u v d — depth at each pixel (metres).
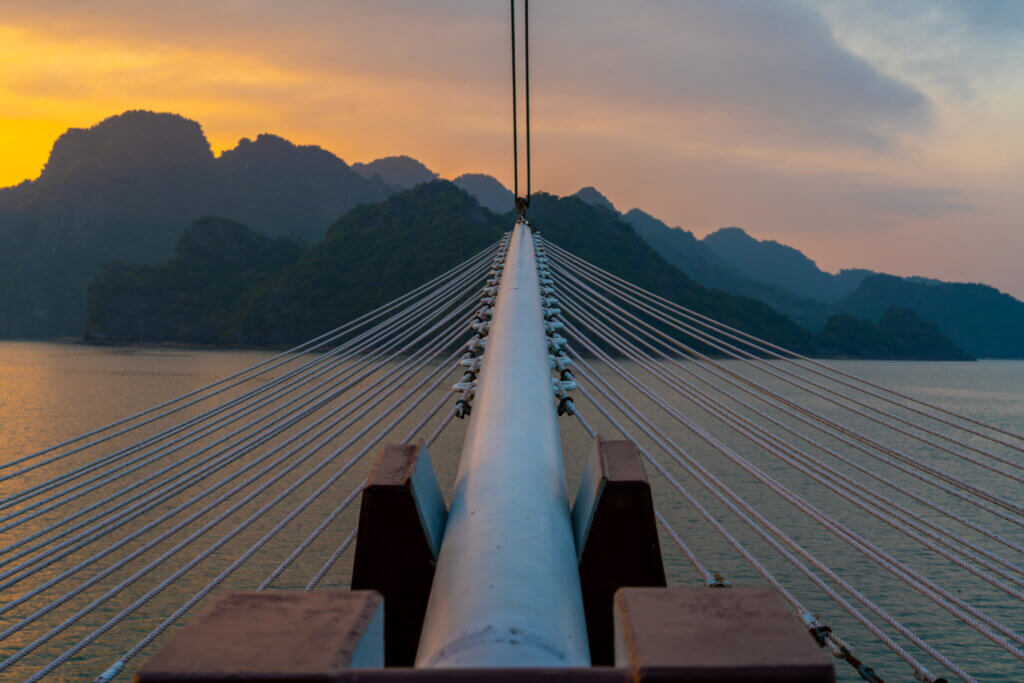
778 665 1.15
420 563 2.76
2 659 33.03
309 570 39.38
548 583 2.32
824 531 52.09
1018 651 6.00
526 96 23.03
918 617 40.06
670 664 1.15
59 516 44.28
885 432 79.56
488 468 3.21
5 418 95.75
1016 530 51.84
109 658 33.25
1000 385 199.50
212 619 1.35
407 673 1.19
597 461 2.89
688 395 12.34
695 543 49.69
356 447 50.50
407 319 18.55
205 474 9.52
